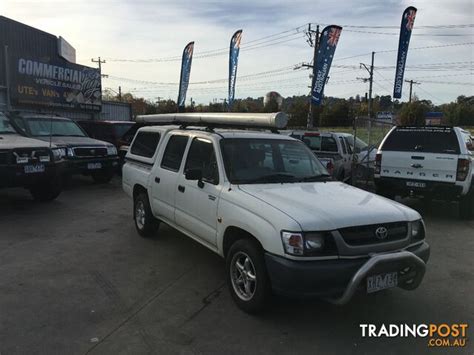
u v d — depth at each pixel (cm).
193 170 464
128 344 348
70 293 446
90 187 1148
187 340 356
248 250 393
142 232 650
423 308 429
